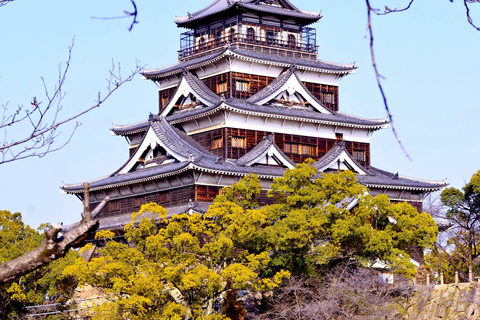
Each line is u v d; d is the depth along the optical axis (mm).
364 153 99188
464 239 89250
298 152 94125
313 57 102312
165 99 102875
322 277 66125
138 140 101500
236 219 63281
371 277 66750
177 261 60625
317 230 65938
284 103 95125
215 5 102938
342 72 101188
